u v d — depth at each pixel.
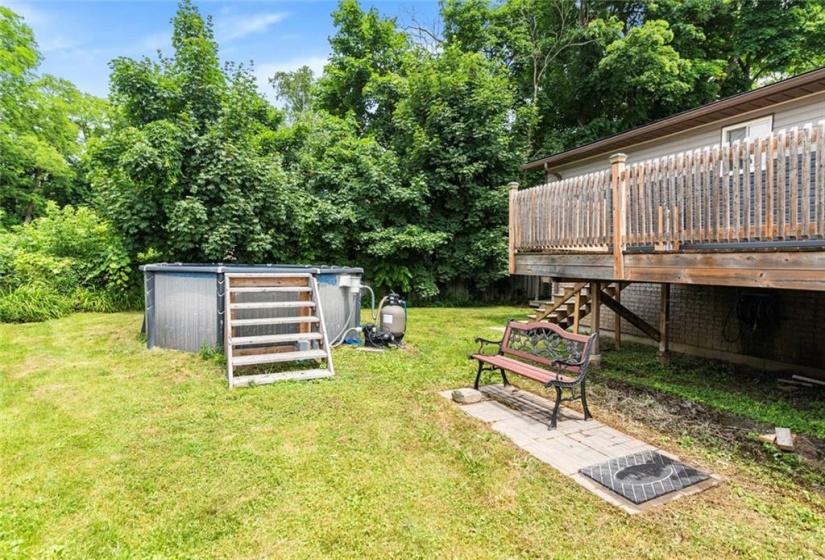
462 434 3.48
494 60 15.29
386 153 12.98
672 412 4.14
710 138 7.29
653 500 2.56
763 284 3.46
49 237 10.59
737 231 3.57
